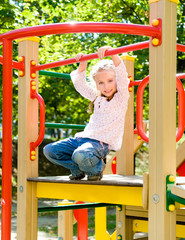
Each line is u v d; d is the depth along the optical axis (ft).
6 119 7.45
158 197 6.89
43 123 9.94
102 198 8.34
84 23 7.01
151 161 7.03
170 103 7.02
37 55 10.45
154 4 7.13
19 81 10.41
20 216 10.02
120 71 8.77
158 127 6.96
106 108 9.08
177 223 11.55
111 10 29.55
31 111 10.25
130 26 6.91
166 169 6.89
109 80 9.07
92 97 9.95
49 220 27.14
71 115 39.34
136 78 26.96
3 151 7.45
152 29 6.97
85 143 8.71
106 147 8.89
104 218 14.14
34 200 10.03
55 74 11.76
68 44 29.71
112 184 7.75
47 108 38.86
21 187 10.05
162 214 6.82
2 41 7.77
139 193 7.68
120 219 13.07
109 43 28.30
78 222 13.92
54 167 46.19
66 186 9.21
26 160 10.03
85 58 9.24
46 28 7.18
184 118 9.06
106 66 9.17
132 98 11.89
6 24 26.91
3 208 7.45
